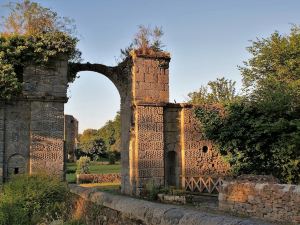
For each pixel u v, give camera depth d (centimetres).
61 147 1981
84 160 3669
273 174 1952
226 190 1588
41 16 1973
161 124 2222
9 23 1958
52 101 1986
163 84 2252
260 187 1420
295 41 3425
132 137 2211
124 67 2311
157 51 2264
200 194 2073
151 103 2200
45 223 1335
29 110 1956
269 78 3334
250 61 3675
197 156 2308
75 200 1444
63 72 2014
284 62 3434
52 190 1541
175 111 2294
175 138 2280
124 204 1051
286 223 1269
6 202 1453
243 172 2038
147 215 915
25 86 1945
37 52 1942
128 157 2256
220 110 2155
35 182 1568
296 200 1264
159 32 2280
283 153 1862
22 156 1923
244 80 3681
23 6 1959
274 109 1919
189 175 2270
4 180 1881
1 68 1848
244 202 1488
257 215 1422
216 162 2345
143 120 2181
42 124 1964
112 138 7756
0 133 1895
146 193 2039
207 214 782
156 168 2186
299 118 1902
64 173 1978
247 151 2016
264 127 1891
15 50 1892
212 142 2289
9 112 1923
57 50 1972
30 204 1477
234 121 2047
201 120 2219
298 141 1769
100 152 6862
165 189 1966
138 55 2200
